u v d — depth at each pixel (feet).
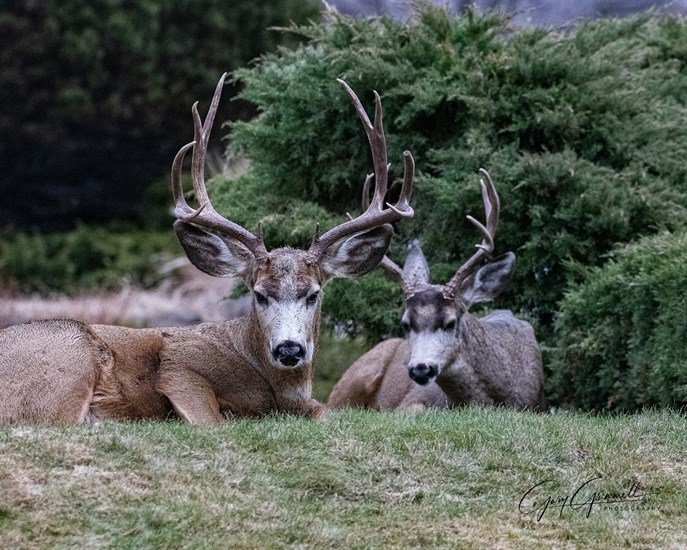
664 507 38.78
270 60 71.05
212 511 35.55
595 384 57.72
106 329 45.65
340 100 66.03
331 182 67.05
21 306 113.19
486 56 65.46
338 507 37.37
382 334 67.26
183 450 39.37
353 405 62.23
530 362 57.88
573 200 61.46
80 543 33.37
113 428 40.78
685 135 65.16
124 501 35.60
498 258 56.24
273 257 45.60
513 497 38.91
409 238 65.82
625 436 43.11
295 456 39.81
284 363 43.42
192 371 45.65
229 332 46.78
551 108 63.46
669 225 61.36
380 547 34.91
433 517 37.09
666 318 51.83
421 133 66.03
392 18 67.31
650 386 52.75
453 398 56.29
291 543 34.63
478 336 56.03
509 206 62.13
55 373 42.83
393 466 39.65
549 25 67.67
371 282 64.95
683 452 42.50
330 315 66.18
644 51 68.64
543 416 46.91
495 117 64.34
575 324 57.88
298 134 67.26
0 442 38.14
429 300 54.39
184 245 47.16
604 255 59.77
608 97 63.57
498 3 73.72
